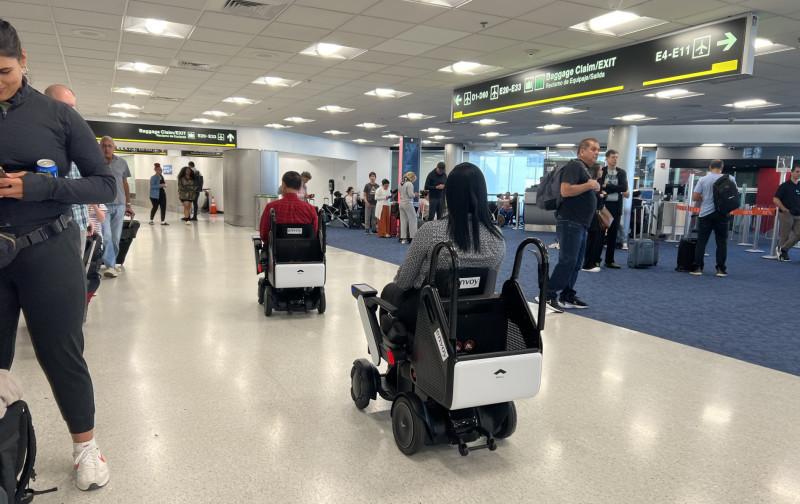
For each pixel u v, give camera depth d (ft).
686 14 18.11
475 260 7.70
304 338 13.29
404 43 23.29
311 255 15.62
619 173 25.81
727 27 17.47
